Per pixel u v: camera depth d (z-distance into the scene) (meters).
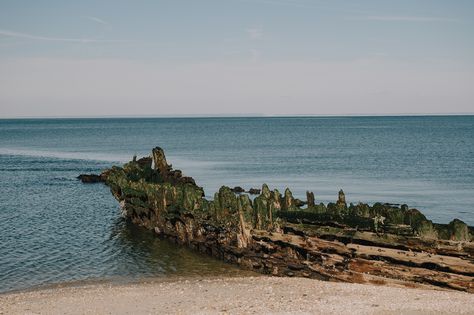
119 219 43.25
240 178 68.38
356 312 18.48
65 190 60.97
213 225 30.55
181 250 32.88
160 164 47.94
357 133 187.62
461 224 20.27
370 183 62.75
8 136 194.12
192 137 174.88
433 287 20.84
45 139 173.00
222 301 20.81
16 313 20.33
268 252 26.94
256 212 27.58
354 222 23.06
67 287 25.03
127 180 43.09
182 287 23.78
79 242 34.97
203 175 71.69
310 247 24.80
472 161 84.38
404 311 18.41
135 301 21.45
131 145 138.50
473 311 18.17
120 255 31.66
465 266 19.97
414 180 64.88
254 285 23.56
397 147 116.19
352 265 23.11
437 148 111.38
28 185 65.25
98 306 20.95
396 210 22.81
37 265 29.33
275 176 70.19
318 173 73.00
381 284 22.20
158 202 36.66
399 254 21.61
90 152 118.12
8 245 33.84
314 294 21.31
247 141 148.62
